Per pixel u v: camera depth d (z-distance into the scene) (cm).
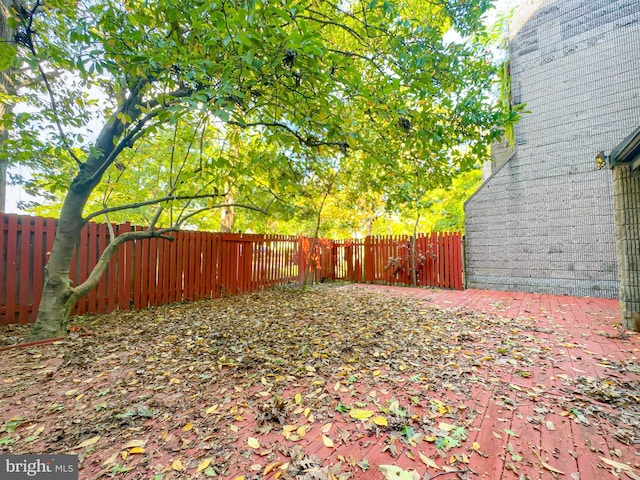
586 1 604
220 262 680
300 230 1316
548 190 649
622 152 375
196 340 350
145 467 150
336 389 231
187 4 221
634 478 141
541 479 141
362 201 861
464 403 209
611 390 223
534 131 668
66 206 367
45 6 292
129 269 519
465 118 296
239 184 471
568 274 620
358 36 288
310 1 317
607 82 582
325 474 143
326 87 246
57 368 270
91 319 443
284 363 283
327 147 349
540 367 268
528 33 675
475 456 156
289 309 530
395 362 284
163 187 791
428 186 423
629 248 383
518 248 688
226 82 206
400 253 893
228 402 213
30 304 415
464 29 303
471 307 532
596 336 350
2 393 224
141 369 269
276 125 305
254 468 148
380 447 164
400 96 304
